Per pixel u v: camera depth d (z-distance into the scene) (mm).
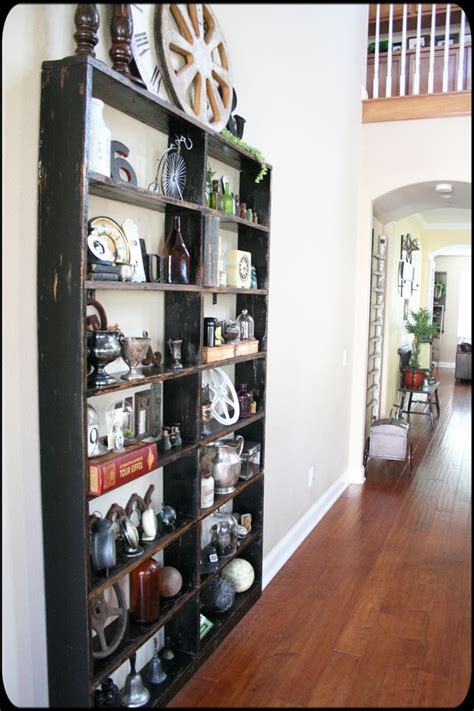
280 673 2229
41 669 1581
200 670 2229
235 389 2684
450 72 5008
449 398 8898
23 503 1498
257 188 2604
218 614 2484
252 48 2596
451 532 3676
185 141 2043
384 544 3488
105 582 1587
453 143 4426
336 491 4359
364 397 4781
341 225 4203
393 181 4609
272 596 2836
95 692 1798
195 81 2037
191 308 2068
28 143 1438
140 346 1710
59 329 1476
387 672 2252
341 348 4391
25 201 1443
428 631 2545
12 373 1441
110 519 1751
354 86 4336
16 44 1380
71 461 1501
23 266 1453
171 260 1981
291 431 3336
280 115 2947
